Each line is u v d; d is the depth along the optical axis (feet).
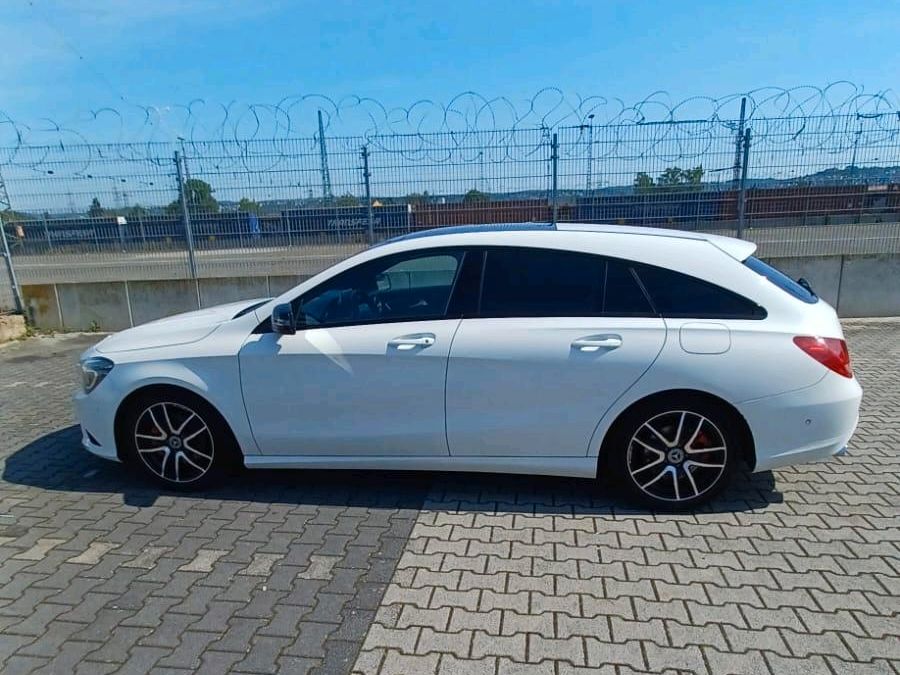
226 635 7.44
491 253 10.30
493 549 9.20
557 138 25.77
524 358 9.75
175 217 28.60
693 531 9.55
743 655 6.84
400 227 27.55
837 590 7.98
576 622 7.48
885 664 6.64
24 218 29.07
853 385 9.73
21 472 12.62
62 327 30.07
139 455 11.39
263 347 10.49
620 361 9.53
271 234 28.32
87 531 10.12
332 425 10.53
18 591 8.49
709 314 9.64
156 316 29.63
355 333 10.30
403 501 10.85
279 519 10.34
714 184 25.80
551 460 10.18
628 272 9.89
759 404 9.45
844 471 11.59
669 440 9.94
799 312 9.68
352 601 8.03
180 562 9.11
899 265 26.30
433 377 10.02
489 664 6.80
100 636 7.50
